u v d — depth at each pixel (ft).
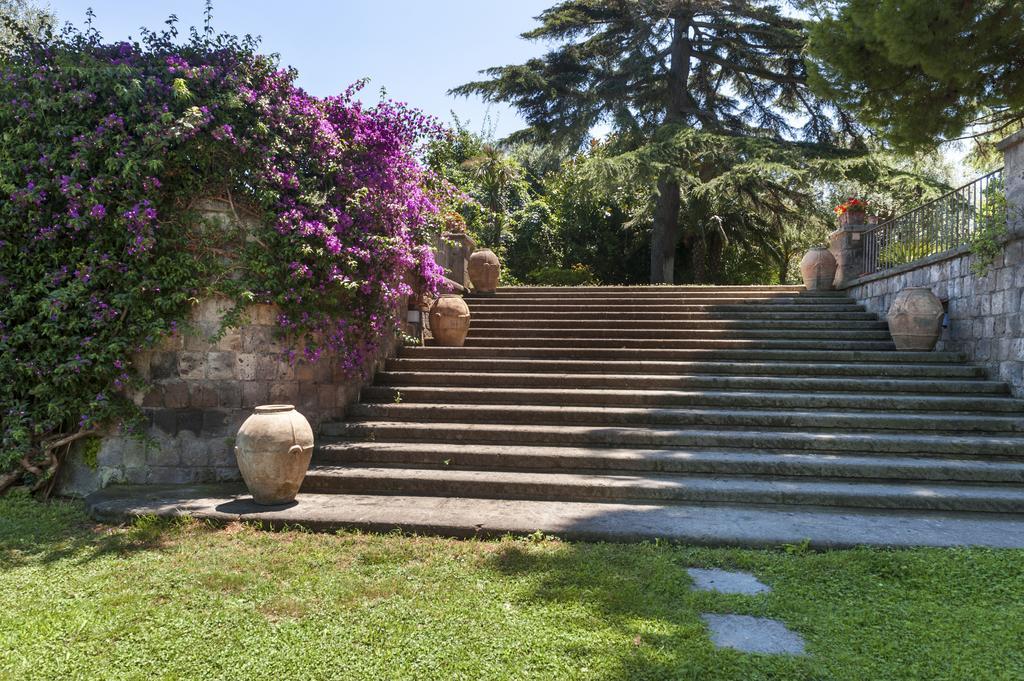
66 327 20.53
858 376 27.89
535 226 82.12
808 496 18.86
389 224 25.08
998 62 32.96
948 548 15.20
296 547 15.76
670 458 21.11
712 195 60.03
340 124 24.08
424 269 30.48
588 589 13.02
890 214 46.91
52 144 20.63
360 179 24.09
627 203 78.74
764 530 16.39
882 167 56.80
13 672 9.86
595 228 83.71
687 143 59.88
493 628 11.26
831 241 42.63
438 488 20.17
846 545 15.57
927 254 31.91
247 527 17.30
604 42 71.10
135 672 9.83
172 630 11.25
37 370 20.47
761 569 14.32
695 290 41.06
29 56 21.57
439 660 10.16
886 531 16.47
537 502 19.31
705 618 11.88
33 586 13.38
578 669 9.89
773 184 66.49
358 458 22.08
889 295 34.53
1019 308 24.98
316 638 10.92
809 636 11.03
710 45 70.90
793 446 22.20
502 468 21.59
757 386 27.04
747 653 10.37
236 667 9.96
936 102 35.12
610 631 11.16
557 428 23.56
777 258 86.02
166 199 21.35
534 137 72.64
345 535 16.76
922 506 18.57
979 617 11.67
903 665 9.96
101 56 21.97
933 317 29.35
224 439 22.00
